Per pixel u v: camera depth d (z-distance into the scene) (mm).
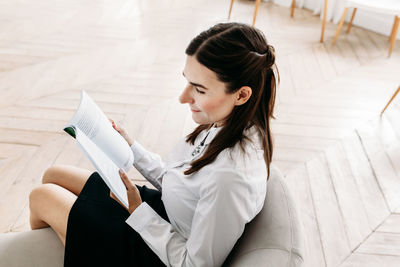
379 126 2287
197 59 647
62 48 2943
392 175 1910
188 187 791
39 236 904
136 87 2502
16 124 2051
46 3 3859
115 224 874
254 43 652
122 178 808
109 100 2340
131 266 838
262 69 672
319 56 3098
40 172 1750
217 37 633
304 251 667
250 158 701
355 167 1953
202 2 4098
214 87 664
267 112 759
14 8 3668
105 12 3717
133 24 3477
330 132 2209
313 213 1667
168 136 2072
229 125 723
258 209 743
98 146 815
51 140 1961
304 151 2049
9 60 2701
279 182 833
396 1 2902
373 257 1479
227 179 664
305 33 3508
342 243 1532
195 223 722
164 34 3311
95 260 838
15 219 1501
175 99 2408
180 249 776
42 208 912
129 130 2086
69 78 2547
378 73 2889
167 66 2795
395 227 1619
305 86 2662
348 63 3020
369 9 2838
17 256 840
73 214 873
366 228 1607
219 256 706
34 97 2311
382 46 3344
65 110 2207
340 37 3473
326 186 1821
